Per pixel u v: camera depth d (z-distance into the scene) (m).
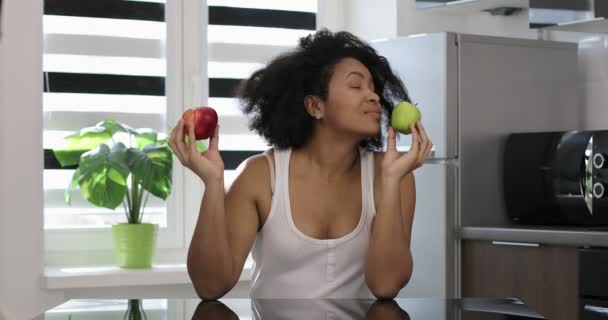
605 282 3.00
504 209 3.60
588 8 3.31
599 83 3.79
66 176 4.00
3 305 3.62
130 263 3.83
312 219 1.99
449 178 3.51
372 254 1.91
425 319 1.32
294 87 2.02
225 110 4.24
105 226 4.04
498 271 3.38
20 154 3.66
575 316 3.09
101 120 4.06
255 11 4.30
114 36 4.08
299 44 2.09
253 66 4.29
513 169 3.53
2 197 3.64
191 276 1.91
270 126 2.05
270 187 2.01
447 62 3.51
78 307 1.47
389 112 2.11
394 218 1.91
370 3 4.30
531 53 3.69
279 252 1.98
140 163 3.71
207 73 4.22
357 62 2.01
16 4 3.65
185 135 1.84
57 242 3.97
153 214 4.14
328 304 1.51
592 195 3.26
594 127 3.81
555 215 3.41
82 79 4.04
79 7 4.04
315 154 2.02
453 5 3.95
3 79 3.64
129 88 4.10
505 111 3.62
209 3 4.23
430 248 3.57
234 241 1.95
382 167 1.94
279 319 1.33
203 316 1.36
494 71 3.60
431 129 3.56
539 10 3.50
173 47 4.15
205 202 1.84
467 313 1.39
